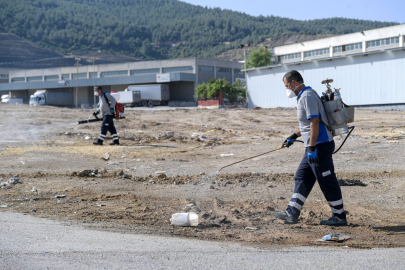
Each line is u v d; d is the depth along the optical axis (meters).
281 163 11.09
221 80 70.56
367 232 5.21
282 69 51.50
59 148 14.55
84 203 6.92
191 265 3.29
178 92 90.94
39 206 6.59
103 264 3.24
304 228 5.41
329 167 5.43
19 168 10.46
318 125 5.24
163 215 6.04
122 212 6.19
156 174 9.83
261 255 3.76
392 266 3.37
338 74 46.97
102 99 15.77
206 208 6.61
